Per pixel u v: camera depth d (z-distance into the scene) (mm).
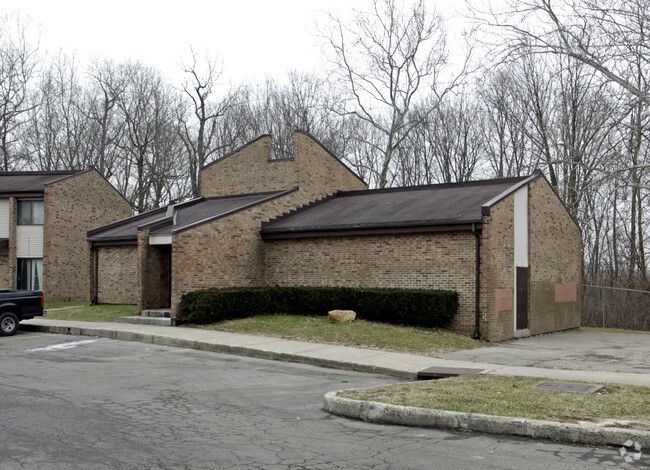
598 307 31125
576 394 9469
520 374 12039
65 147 48094
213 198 27531
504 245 19828
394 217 20688
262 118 49969
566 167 27594
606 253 36062
